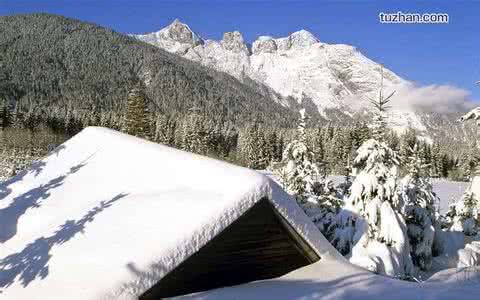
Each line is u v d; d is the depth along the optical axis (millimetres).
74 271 8039
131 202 9758
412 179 19469
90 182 12336
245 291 8172
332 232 17188
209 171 9516
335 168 84125
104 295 7133
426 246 18438
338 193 20719
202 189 9117
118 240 8375
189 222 8102
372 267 14383
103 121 114500
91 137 15750
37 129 103062
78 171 13578
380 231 15523
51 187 13258
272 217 8969
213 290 8266
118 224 9000
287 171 20000
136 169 11547
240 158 106188
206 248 8250
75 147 15734
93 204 10750
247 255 8773
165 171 10633
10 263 9602
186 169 10148
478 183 24094
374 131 15945
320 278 8812
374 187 15547
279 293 8008
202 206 8406
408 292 7570
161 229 8211
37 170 15320
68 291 7508
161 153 11586
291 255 9258
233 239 8641
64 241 9328
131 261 7570
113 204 10094
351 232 16016
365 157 16062
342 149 91125
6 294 8445
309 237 9156
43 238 10055
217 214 8133
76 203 11453
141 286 7383
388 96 16047
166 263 7621
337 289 8016
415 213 18719
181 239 7809
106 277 7418
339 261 9609
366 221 15617
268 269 8992
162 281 7766
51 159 15781
